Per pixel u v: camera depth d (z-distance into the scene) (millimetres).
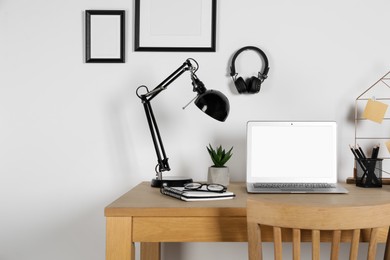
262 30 2352
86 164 2389
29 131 2389
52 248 2406
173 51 2359
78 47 2375
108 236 1640
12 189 2398
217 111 2023
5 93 2383
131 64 2373
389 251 1537
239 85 2295
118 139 2381
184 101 2367
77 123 2383
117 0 2367
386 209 1391
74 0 2371
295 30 2346
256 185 2057
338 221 1359
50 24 2375
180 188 1938
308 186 2045
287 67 2352
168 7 2354
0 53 2381
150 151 2381
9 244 2406
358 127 2348
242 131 2361
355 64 2344
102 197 2389
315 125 2123
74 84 2379
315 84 2352
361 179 2135
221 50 2359
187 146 2371
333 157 2113
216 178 2152
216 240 1653
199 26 2352
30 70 2381
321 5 2342
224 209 1646
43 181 2395
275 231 1417
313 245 1387
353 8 2336
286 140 2123
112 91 2375
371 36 2338
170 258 2391
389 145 2203
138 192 1996
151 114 2199
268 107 2355
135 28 2354
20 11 2373
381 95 2342
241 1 2352
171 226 1651
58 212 2396
